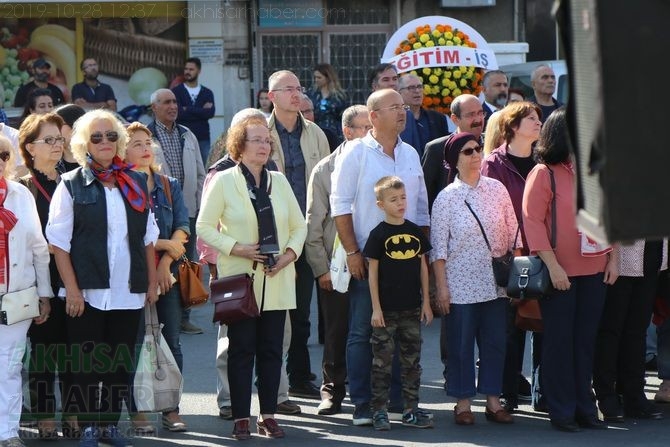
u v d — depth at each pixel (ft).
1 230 21.94
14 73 56.39
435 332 35.45
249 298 23.20
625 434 24.20
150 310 24.39
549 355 24.31
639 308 25.36
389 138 25.03
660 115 9.68
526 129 25.80
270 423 24.06
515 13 60.23
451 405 26.94
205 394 28.22
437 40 41.16
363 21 59.36
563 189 23.88
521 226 25.20
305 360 27.91
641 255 24.71
